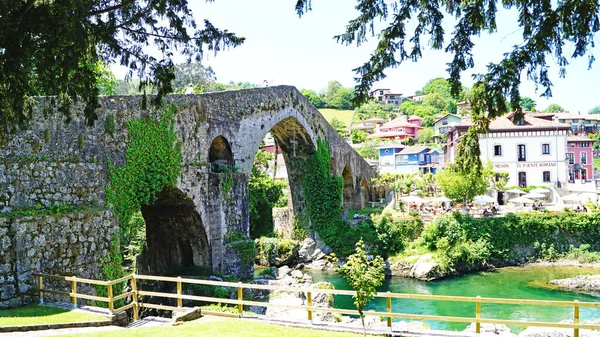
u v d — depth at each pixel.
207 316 16.33
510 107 10.66
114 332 13.53
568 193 55.72
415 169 87.44
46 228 17.88
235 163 33.06
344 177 61.75
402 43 10.84
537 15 9.72
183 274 29.23
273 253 48.00
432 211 52.75
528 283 38.28
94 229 19.84
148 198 24.83
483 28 10.23
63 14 10.28
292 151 50.34
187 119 28.31
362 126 125.88
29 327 13.62
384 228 47.44
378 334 13.69
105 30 11.50
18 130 17.91
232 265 30.66
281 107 40.75
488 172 47.97
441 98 149.38
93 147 21.48
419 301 33.47
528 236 46.03
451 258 42.41
